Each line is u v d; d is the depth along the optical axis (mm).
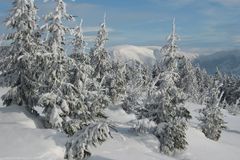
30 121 24719
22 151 19359
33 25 25719
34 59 25812
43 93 24906
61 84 24688
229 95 110188
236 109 83875
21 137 21078
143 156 22766
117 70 48312
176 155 28516
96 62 47656
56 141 21031
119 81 47750
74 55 28906
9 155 18688
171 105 31219
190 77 84938
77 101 25047
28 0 25438
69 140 18797
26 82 26172
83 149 18094
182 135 28766
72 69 26547
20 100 26469
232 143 42875
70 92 24938
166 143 28078
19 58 25109
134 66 64625
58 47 24641
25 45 25688
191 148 30484
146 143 27328
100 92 28375
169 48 31344
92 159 20469
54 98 24297
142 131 29188
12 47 25734
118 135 26688
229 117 71250
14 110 25734
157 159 22828
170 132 28266
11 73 26328
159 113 31203
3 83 26391
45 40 25234
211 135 40750
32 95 26266
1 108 26094
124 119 41938
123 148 23656
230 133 51750
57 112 24078
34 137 21156
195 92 89000
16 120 24375
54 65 24406
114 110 43844
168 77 31250
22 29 25328
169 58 31312
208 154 29859
